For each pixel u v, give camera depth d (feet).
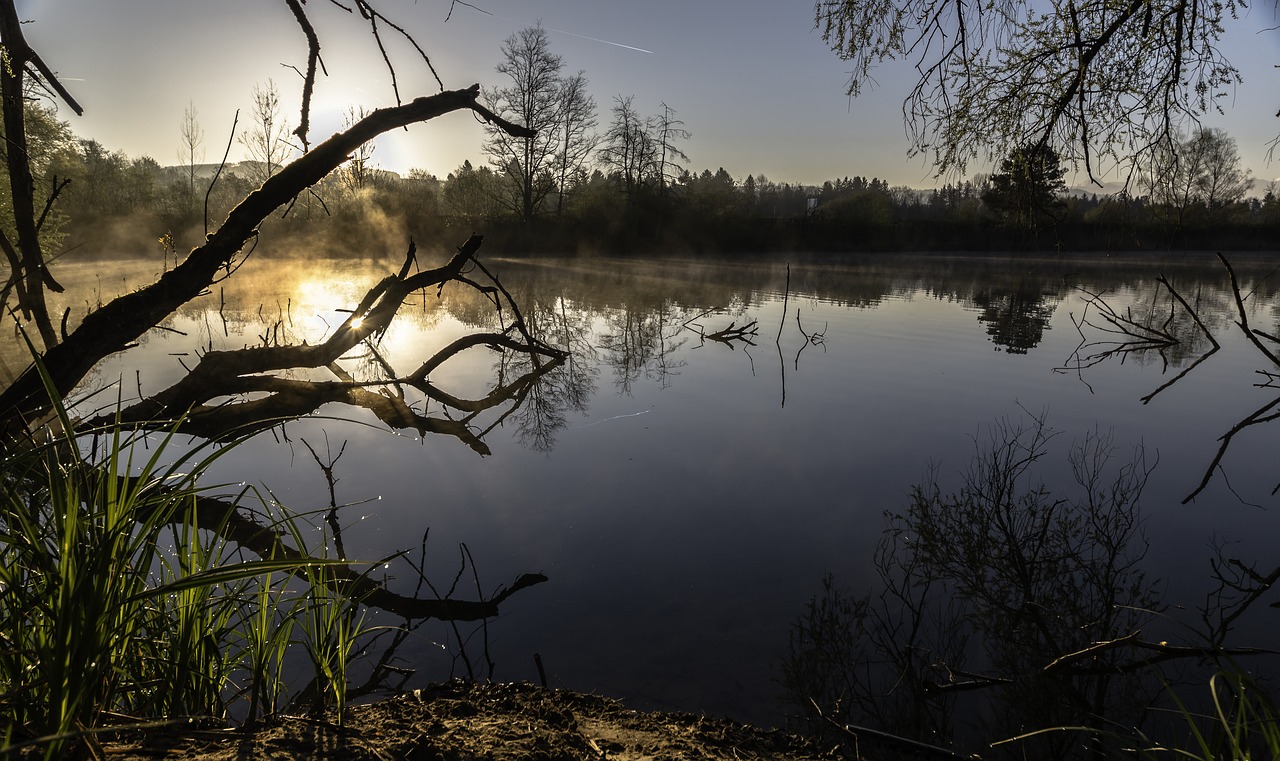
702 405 25.85
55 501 4.62
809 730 8.57
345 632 6.44
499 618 11.32
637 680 9.61
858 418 23.93
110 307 15.33
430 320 47.32
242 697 8.12
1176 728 8.78
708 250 145.69
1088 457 19.71
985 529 14.87
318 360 20.34
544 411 25.11
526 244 129.90
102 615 4.65
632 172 135.85
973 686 9.09
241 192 119.44
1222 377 30.94
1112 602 12.13
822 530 14.92
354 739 5.62
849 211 156.25
